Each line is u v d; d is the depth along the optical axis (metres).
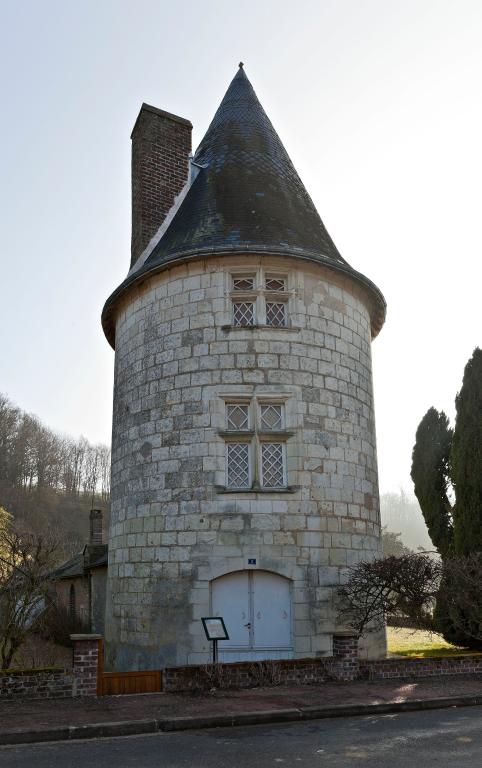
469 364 16.33
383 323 17.50
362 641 13.20
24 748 7.32
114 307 16.50
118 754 7.01
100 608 23.30
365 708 9.10
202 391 13.78
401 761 6.61
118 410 15.72
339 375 14.60
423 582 12.56
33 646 21.83
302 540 13.17
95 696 9.65
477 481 15.47
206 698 9.53
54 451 77.25
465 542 15.42
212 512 13.12
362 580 12.89
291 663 10.75
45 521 63.09
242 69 18.72
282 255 14.21
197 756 6.90
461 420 16.14
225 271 14.33
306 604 12.90
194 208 15.77
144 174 17.95
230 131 17.11
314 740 7.57
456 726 8.26
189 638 12.65
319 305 14.65
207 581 12.83
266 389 13.76
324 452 13.85
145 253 16.95
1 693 9.33
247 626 12.79
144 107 18.39
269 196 15.77
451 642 15.71
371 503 14.73
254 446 13.48
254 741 7.55
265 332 14.03
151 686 10.02
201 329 14.10
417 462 18.38
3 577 15.37
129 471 14.56
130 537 14.05
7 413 73.56
